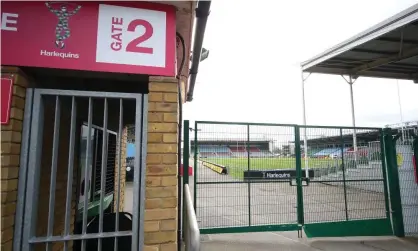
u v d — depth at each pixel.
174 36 2.26
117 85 2.95
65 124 2.87
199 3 2.41
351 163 5.46
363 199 5.42
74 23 2.07
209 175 4.79
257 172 4.99
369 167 5.53
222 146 4.85
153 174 2.14
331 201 5.31
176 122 2.22
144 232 2.07
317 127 5.32
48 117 2.49
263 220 5.00
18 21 1.98
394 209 5.37
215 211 4.77
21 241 1.93
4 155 1.83
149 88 2.21
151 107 2.20
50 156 2.54
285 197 5.18
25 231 1.93
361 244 4.82
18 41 1.97
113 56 2.12
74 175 3.12
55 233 2.65
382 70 10.77
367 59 9.50
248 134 4.98
